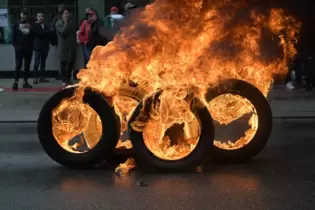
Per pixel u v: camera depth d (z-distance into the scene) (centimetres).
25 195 634
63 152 744
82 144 898
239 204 591
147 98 713
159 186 662
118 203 598
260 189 647
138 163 764
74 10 1930
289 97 1501
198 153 717
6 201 612
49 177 713
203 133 716
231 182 678
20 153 876
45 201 610
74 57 1702
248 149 766
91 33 1491
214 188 652
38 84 1791
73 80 1822
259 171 732
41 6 1945
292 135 1020
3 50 1984
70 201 608
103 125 733
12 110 1327
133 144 716
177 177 702
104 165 774
